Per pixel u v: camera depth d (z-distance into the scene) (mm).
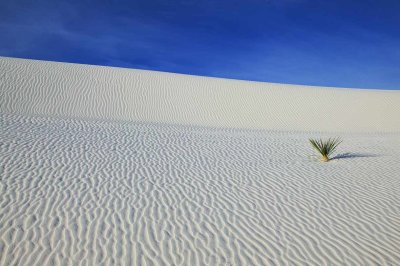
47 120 13664
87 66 29828
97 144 10648
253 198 7270
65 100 22016
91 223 5816
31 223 5668
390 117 24578
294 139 14273
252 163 9906
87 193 6984
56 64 28438
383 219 6348
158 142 11742
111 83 26000
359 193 7652
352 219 6348
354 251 5266
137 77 28312
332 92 29422
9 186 6969
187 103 24625
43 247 5047
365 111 25484
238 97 26500
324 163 10203
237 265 4875
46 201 6480
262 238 5629
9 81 22641
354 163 10195
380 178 8727
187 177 8391
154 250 5168
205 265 4859
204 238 5578
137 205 6625
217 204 6898
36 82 23484
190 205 6789
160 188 7562
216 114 23406
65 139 10805
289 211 6668
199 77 31734
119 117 20984
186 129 15461
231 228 5938
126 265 4762
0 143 9531
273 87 29844
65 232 5480
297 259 5055
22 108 19703
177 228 5859
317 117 24078
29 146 9625
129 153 10047
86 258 4863
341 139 14727
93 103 22438
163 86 27078
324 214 6551
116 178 7945
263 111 24469
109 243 5277
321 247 5383
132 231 5672
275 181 8383
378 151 11953
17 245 5047
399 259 5055
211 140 12828
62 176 7754
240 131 16578
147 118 21484
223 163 9766
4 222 5625
